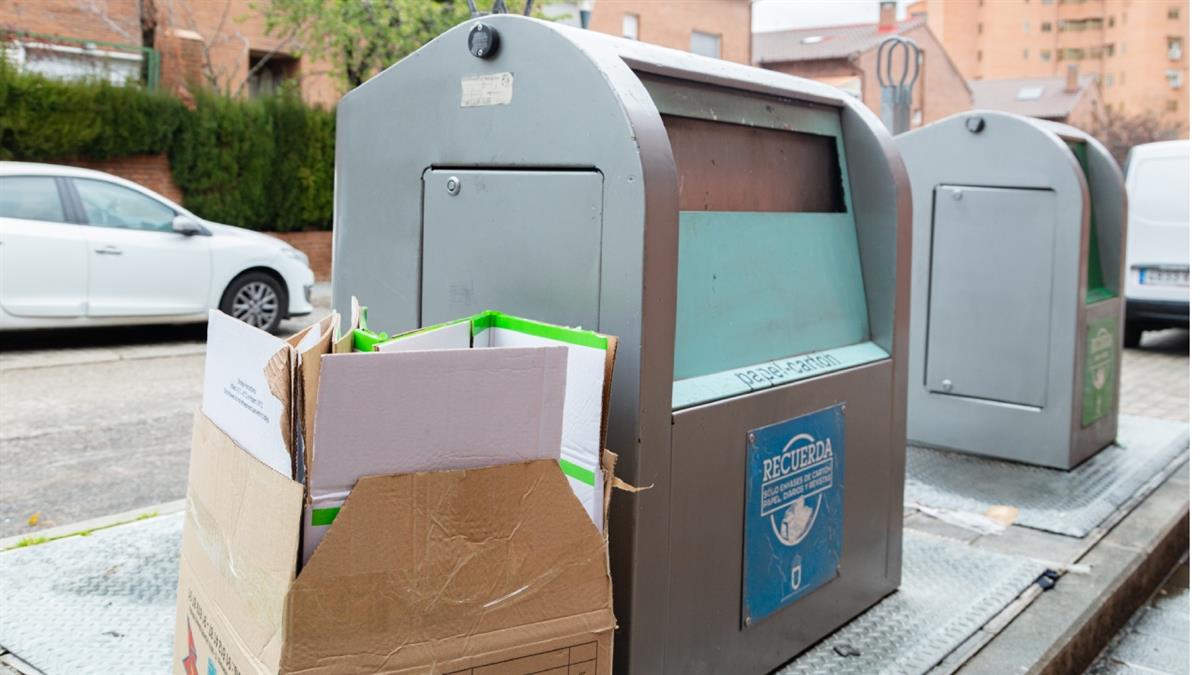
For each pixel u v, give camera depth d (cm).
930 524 410
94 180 834
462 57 250
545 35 232
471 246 252
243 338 183
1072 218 473
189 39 1585
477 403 171
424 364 165
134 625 284
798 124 297
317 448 160
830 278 303
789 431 269
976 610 320
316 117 1547
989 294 500
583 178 227
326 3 1383
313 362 163
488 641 174
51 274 797
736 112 272
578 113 226
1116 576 360
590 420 193
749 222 273
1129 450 532
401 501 165
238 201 1473
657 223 219
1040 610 326
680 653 240
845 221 315
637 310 218
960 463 500
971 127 494
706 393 243
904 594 331
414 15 1329
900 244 312
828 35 4412
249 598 171
